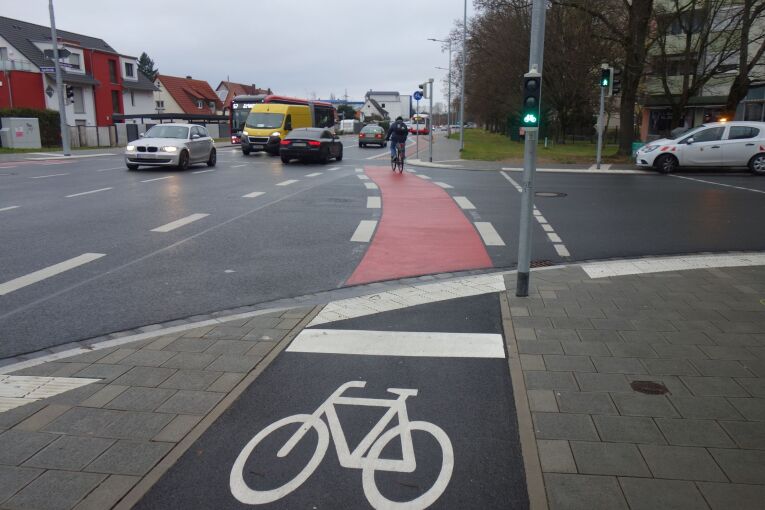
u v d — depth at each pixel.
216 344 5.07
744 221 11.38
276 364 4.67
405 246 9.16
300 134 26.00
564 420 3.75
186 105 86.19
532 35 5.96
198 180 18.06
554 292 6.54
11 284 6.84
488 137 68.12
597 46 39.31
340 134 90.19
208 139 23.73
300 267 7.82
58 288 6.72
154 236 9.56
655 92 41.16
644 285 6.81
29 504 2.95
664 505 2.92
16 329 5.47
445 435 3.64
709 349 4.87
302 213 11.97
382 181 18.44
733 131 21.02
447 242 9.48
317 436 3.62
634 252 8.84
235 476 3.21
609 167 24.27
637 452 3.38
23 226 10.20
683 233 10.25
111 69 59.16
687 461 3.29
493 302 6.27
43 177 18.45
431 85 26.58
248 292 6.70
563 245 9.30
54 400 4.05
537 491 3.04
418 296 6.51
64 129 29.88
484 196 14.91
